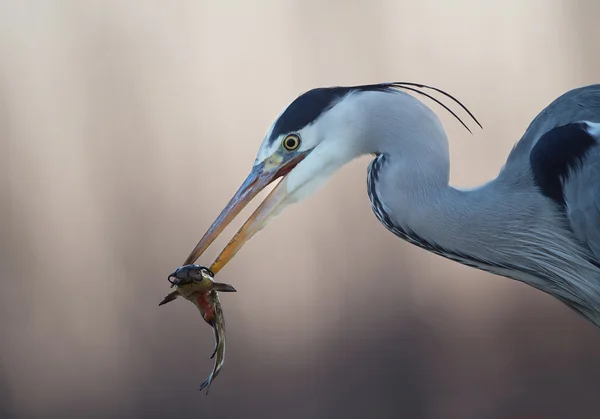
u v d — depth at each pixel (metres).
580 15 13.31
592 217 4.55
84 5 12.61
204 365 10.41
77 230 11.70
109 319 10.97
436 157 4.68
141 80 12.58
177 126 12.48
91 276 11.32
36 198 11.88
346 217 11.41
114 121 12.37
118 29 12.62
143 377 10.41
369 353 10.48
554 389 9.52
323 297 11.16
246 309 10.97
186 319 10.78
